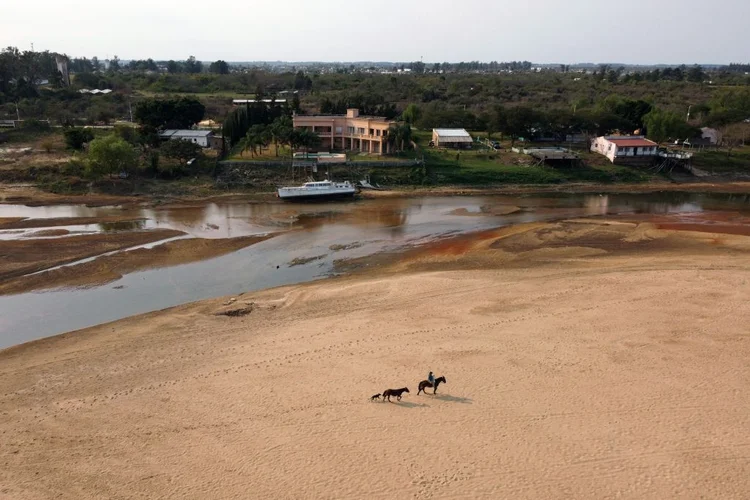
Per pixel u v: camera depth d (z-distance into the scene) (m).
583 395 31.98
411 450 27.34
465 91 193.75
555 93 196.38
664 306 44.62
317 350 37.81
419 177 98.25
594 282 50.44
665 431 28.70
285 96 178.75
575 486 24.92
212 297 49.75
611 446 27.55
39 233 66.94
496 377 34.00
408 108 139.00
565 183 101.56
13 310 46.59
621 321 41.94
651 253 61.81
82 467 26.25
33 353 38.81
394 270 56.81
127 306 47.72
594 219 78.25
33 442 28.14
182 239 66.00
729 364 35.50
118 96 156.00
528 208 85.12
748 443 27.70
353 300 47.44
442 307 45.22
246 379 34.12
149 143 100.12
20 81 150.88
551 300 46.31
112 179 89.25
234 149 107.06
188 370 35.50
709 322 41.62
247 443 27.97
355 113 113.88
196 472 25.88
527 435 28.44
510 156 109.31
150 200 84.25
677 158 107.88
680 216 80.75
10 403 31.94
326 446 27.67
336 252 62.91
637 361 35.91
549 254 61.69
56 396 32.66
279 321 43.44
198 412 30.67
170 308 46.91
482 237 68.75
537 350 37.47
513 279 52.03
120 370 35.78
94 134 107.00
